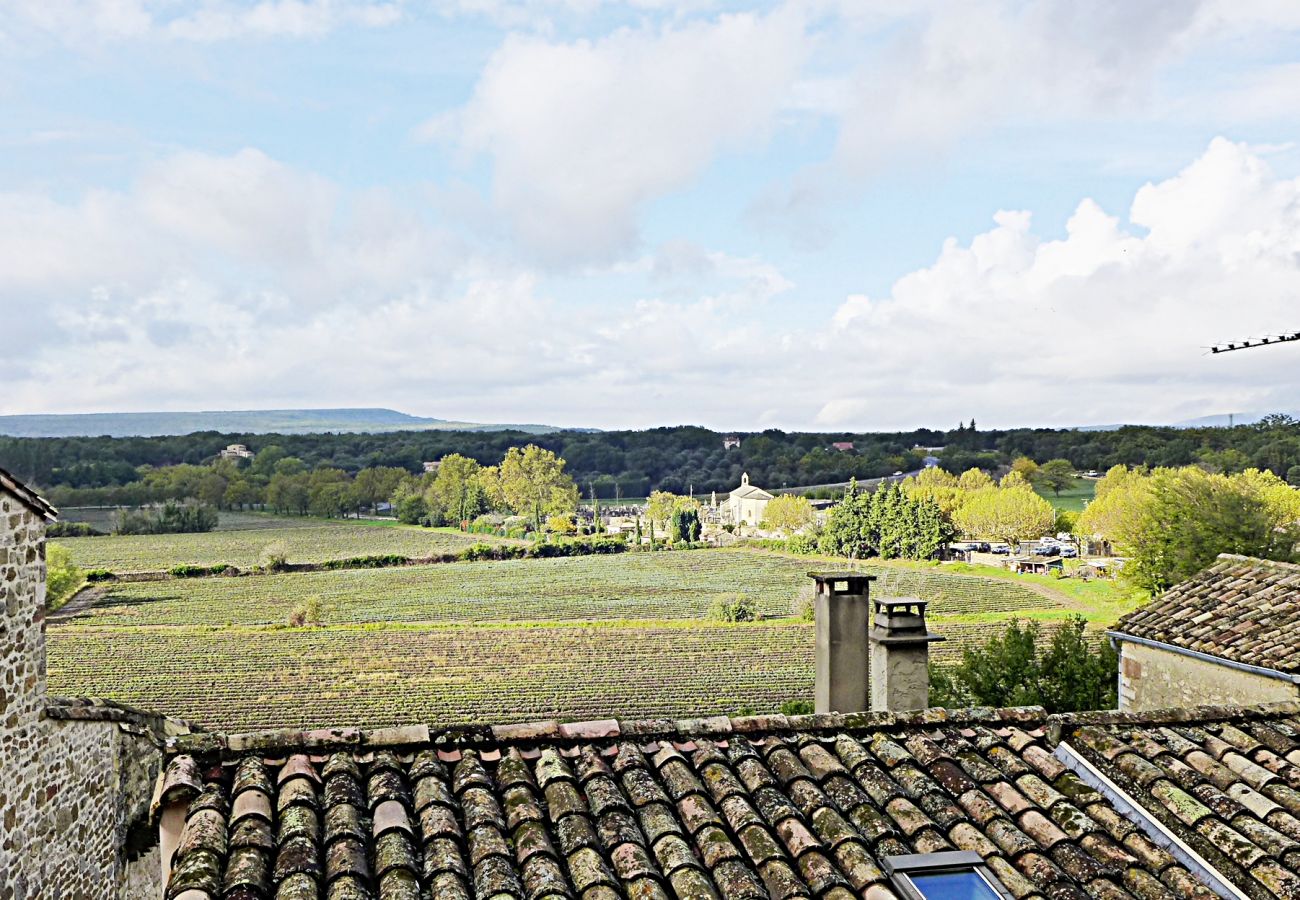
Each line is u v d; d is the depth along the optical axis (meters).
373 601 50.12
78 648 41.75
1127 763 5.14
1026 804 4.73
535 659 44.12
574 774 4.74
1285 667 9.95
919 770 5.00
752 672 43.38
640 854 4.14
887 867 4.23
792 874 4.10
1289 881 4.24
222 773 4.55
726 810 4.53
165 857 4.36
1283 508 40.88
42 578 10.57
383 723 37.81
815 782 4.84
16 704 9.95
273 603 48.06
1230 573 12.93
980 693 17.97
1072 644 17.75
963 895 4.12
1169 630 11.85
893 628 9.62
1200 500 40.78
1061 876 4.21
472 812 4.34
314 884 3.80
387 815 4.27
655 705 39.88
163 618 45.34
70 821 10.97
